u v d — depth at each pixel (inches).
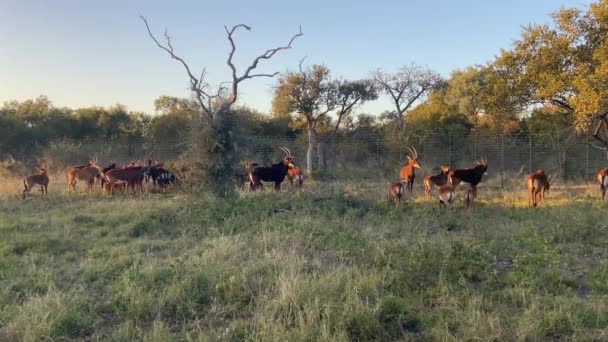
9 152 1400.1
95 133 1636.3
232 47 653.3
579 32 713.0
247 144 683.4
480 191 783.1
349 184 903.1
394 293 260.1
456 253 302.0
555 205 594.2
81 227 463.2
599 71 629.9
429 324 223.9
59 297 247.8
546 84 707.4
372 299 251.6
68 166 1167.6
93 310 246.8
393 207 564.1
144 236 434.6
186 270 297.6
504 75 778.2
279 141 1293.1
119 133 1662.2
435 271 281.1
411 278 273.0
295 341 198.8
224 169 641.6
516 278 276.4
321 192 612.4
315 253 354.0
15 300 254.1
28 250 368.8
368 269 299.1
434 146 1137.4
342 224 456.8
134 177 772.0
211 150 637.9
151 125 1566.2
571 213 493.4
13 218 506.6
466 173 719.7
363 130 1494.8
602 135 967.6
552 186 864.9
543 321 218.1
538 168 1031.0
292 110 1249.4
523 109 816.9
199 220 481.4
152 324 227.9
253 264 308.2
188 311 244.1
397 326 225.8
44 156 1222.3
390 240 392.5
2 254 351.9
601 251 361.7
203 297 261.7
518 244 370.9
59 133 1587.1
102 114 1663.4
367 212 543.8
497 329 209.5
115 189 742.5
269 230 408.2
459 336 209.3
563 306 232.7
